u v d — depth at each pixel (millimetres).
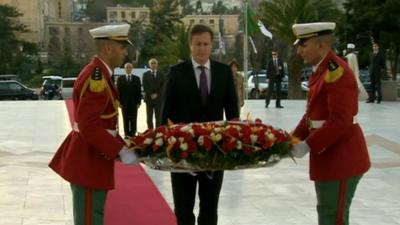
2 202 7734
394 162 10742
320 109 4609
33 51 72312
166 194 8133
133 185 8664
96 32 4508
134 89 13672
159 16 65688
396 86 23922
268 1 30562
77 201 4547
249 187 8680
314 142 4473
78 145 4520
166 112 5254
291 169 10023
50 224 6734
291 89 30516
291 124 16266
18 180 9117
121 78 13680
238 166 4445
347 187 4605
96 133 4336
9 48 65688
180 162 4391
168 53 37562
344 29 35438
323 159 4645
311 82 4727
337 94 4430
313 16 29422
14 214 7145
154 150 4387
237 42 66438
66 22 92188
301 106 22250
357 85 4652
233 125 4520
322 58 4637
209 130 4379
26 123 17484
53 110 21797
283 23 29516
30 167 10211
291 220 6934
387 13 34688
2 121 18031
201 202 5402
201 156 4344
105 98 4410
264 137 4379
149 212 7207
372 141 13273
